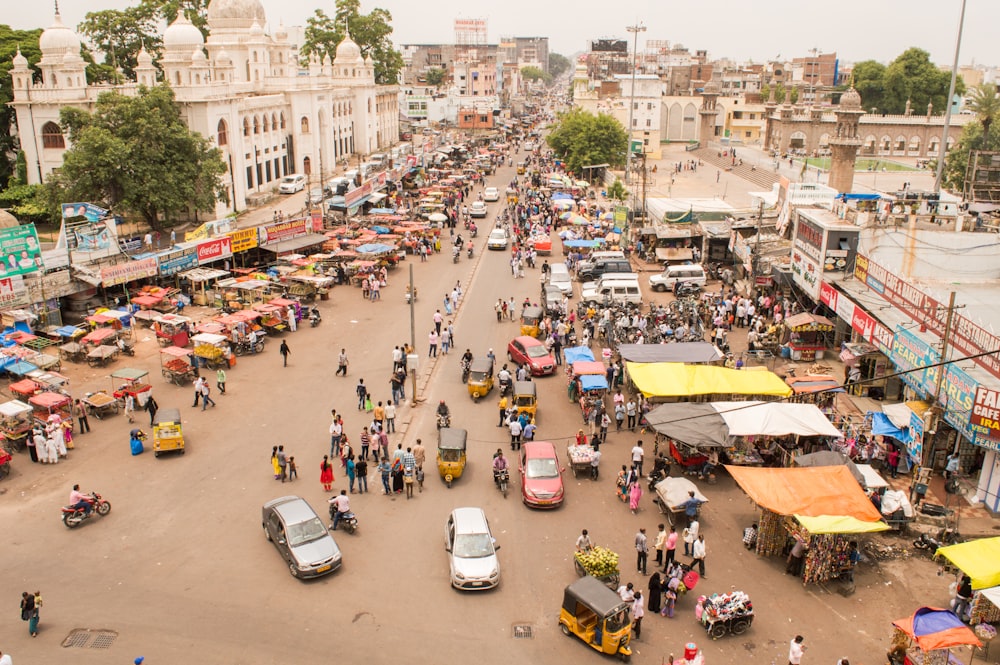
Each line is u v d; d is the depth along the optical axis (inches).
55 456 1100.5
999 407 911.0
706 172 4202.8
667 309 1742.1
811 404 1181.7
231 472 1082.7
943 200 1779.0
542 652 741.3
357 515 982.4
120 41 3769.7
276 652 730.8
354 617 785.6
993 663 733.9
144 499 1007.6
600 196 3560.5
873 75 5280.5
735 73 7066.9
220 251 1945.1
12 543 903.7
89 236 1643.7
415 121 6309.1
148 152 2146.9
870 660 735.7
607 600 736.3
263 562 877.2
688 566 840.9
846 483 906.1
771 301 1759.4
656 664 728.3
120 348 1505.9
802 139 4461.1
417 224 2586.1
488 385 1360.7
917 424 1008.2
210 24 3410.4
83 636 748.0
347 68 4286.4
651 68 7854.3
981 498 986.7
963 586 802.8
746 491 896.9
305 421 1248.2
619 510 1007.0
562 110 7475.4
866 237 1467.8
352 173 3257.9
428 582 847.7
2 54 2760.8
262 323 1654.8
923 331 1165.1
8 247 1492.4
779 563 898.1
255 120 2965.1
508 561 889.5
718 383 1198.3
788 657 741.9
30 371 1307.8
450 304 1843.0
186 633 754.2
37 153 2527.1
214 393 1358.3
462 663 722.8
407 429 1230.3
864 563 896.3
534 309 1700.3
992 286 1402.6
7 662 691.4
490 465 1123.9
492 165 4510.3
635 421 1256.2
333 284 2098.9
